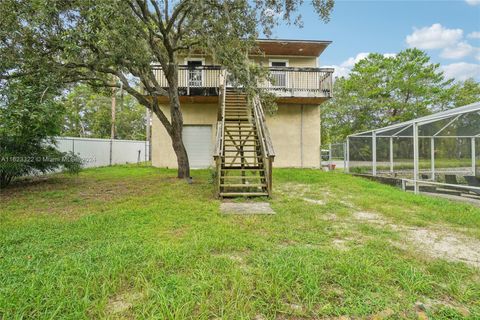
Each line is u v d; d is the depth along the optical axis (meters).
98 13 4.77
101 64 6.73
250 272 2.42
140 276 2.30
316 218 4.34
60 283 2.16
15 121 4.62
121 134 27.22
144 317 1.80
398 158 10.66
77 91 22.66
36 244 3.09
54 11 4.97
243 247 3.04
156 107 8.59
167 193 6.35
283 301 2.01
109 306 1.94
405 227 3.96
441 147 9.58
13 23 5.26
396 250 3.02
